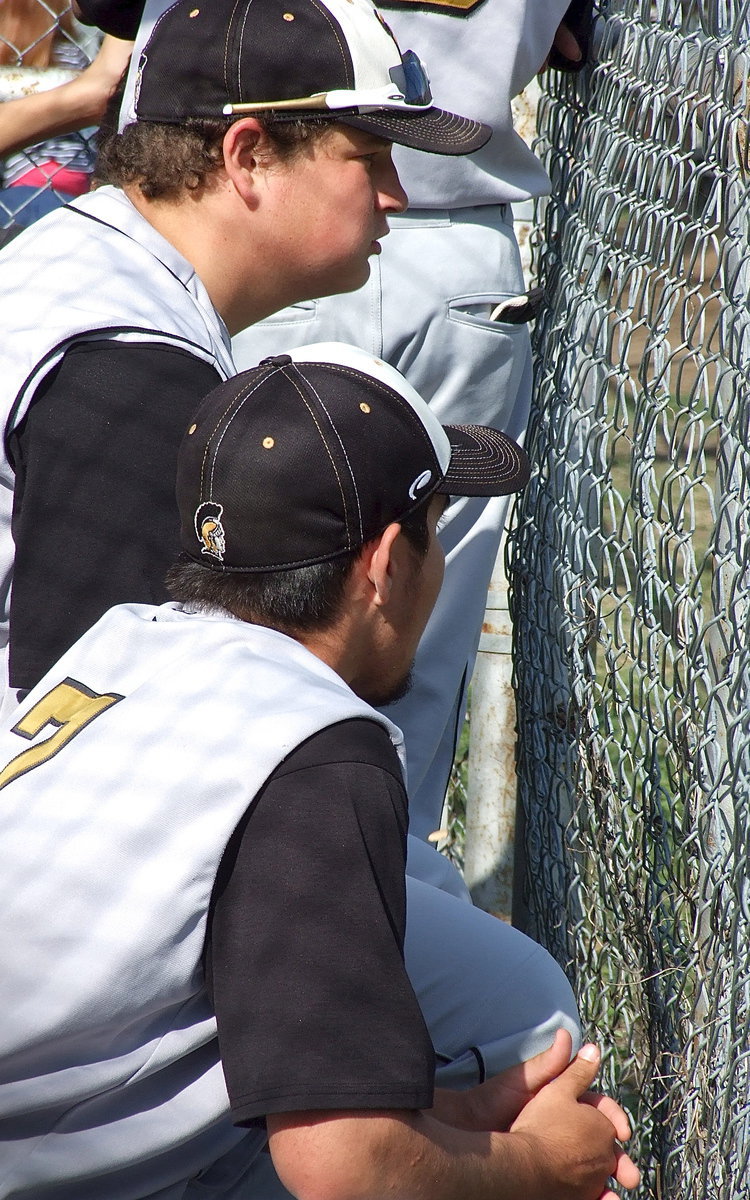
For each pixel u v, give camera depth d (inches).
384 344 382.6
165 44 274.2
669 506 277.0
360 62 270.7
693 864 283.0
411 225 380.5
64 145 527.8
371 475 210.4
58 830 190.4
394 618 221.5
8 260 267.3
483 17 354.3
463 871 456.4
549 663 386.3
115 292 253.3
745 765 248.1
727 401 255.0
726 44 256.5
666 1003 301.3
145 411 239.8
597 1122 231.8
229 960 179.5
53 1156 187.8
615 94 340.5
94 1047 186.9
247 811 183.9
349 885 179.6
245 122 266.1
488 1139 207.0
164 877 181.8
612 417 335.0
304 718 188.4
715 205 261.9
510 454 257.1
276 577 210.5
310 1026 173.3
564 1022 264.5
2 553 244.2
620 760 322.0
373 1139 175.6
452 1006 261.9
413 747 406.9
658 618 295.0
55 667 219.3
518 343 403.2
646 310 299.0
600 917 351.9
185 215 277.9
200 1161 204.5
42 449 236.8
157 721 195.3
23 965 183.5
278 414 211.6
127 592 235.3
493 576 422.3
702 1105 273.3
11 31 552.1
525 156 388.2
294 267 284.2
